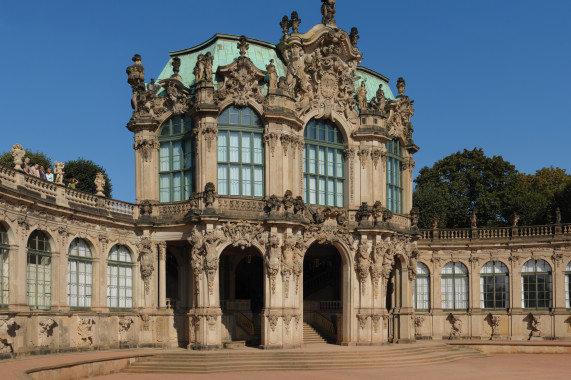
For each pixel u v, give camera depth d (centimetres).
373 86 6550
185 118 5597
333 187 5931
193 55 5966
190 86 5666
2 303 4244
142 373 4528
